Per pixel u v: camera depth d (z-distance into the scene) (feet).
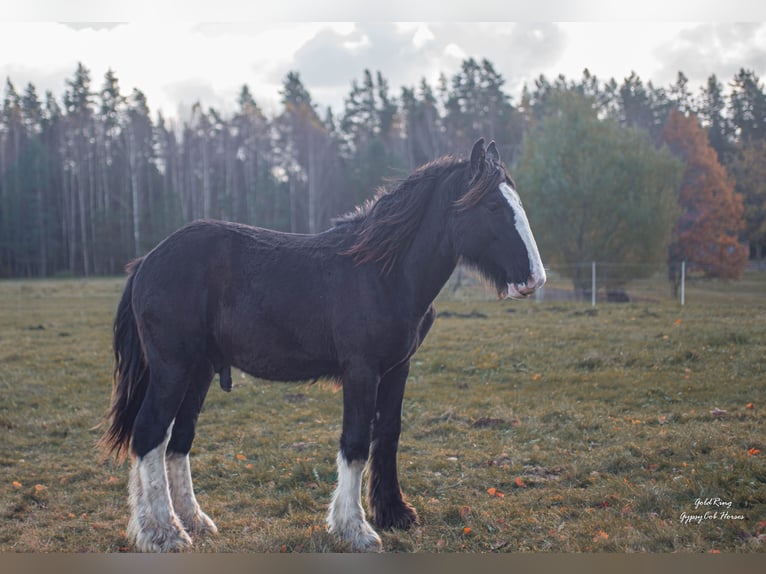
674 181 65.05
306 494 15.39
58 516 14.73
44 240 118.73
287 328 13.34
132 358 14.24
